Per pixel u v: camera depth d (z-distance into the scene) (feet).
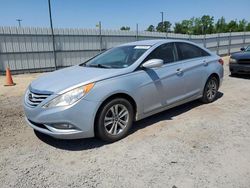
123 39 55.47
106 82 11.89
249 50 32.55
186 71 15.98
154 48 14.60
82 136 11.53
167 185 8.92
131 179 9.34
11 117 16.71
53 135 11.25
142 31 57.88
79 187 8.94
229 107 17.95
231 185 8.86
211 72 18.11
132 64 13.34
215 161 10.46
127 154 11.23
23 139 13.01
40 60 46.37
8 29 42.11
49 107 11.05
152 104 14.05
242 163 10.28
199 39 70.44
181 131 13.65
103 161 10.68
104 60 15.20
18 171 10.03
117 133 12.58
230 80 29.50
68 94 11.03
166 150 11.49
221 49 78.23
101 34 52.06
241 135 13.00
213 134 13.16
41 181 9.34
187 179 9.25
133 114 13.33
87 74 12.51
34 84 12.79
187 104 18.72
